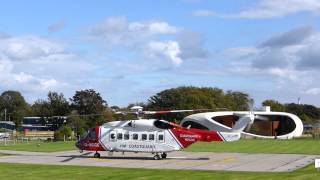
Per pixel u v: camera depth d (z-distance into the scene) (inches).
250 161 1553.9
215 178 955.3
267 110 4589.1
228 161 1555.1
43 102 4173.2
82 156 1769.2
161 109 5295.3
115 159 1632.6
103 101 4023.1
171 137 1638.8
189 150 2143.2
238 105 6176.2
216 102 5649.6
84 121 3745.1
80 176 1032.2
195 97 5349.4
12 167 1269.7
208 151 2074.3
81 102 3949.3
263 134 4394.7
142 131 1662.2
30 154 1886.1
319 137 4254.4
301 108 7416.3
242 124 1739.7
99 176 1029.8
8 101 6909.5
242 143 2849.4
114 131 1690.5
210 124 4448.8
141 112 1684.3
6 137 3782.0
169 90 5457.7
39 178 1002.1
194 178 965.2
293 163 1473.9
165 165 1402.6
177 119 5226.4
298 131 4394.7
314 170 1096.2
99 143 1700.3
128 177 1005.2
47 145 2576.3
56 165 1368.1
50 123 4069.9
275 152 2012.8
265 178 919.0
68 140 3294.8
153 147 1643.7
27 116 6407.5
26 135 3806.6
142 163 1475.1
